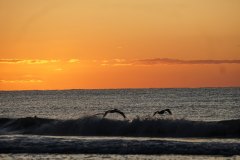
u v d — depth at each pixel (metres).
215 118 152.62
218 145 74.50
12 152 72.94
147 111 198.00
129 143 76.00
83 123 100.94
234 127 94.62
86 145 75.31
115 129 97.75
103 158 68.12
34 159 68.19
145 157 68.69
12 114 191.00
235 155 69.31
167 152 71.56
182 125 96.25
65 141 78.62
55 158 68.50
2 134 100.56
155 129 96.88
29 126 106.94
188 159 67.19
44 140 79.69
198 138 91.00
